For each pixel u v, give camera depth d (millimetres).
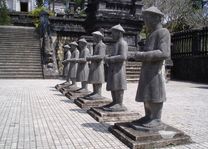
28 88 16812
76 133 7316
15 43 27266
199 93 15844
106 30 24891
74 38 28984
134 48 25734
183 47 26859
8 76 23031
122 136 6676
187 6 36156
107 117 8555
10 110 10172
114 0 25594
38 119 8812
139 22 26125
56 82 20750
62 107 10836
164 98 6684
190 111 10422
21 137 6949
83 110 10242
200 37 24797
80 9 43406
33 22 37938
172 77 27672
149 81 6695
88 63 12789
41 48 26484
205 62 23891
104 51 10500
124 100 12703
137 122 6988
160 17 6699
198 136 7219
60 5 48469
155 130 6629
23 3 53625
